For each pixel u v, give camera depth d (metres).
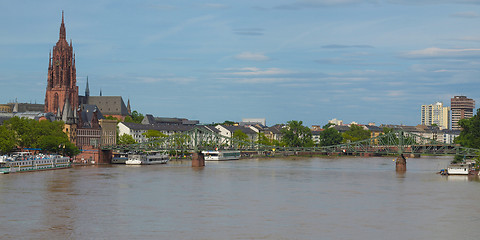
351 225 128.00
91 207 146.62
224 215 137.75
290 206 150.38
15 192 170.00
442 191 180.12
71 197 162.12
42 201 154.62
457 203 156.25
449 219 134.75
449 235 119.94
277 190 181.25
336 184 199.00
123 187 185.38
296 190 181.50
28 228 123.44
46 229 122.56
